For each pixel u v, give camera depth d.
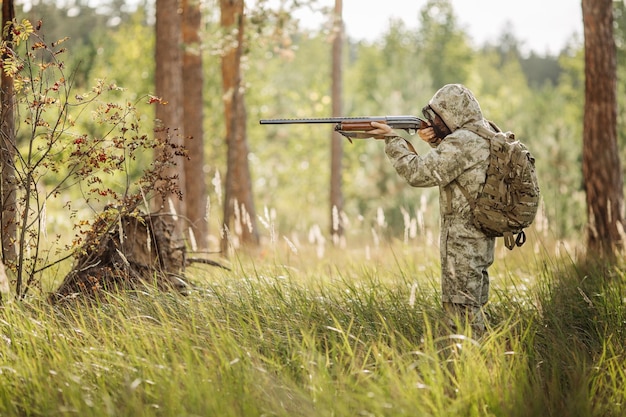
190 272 8.07
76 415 4.66
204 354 5.32
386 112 27.75
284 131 36.78
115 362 5.16
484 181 5.82
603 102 11.36
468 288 5.92
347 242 15.60
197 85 15.52
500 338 5.59
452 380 4.93
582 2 11.48
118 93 18.36
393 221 22.83
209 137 26.98
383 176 24.03
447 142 5.84
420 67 31.00
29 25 6.77
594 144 11.43
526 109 30.66
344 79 55.84
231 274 7.65
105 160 6.90
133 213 7.05
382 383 4.78
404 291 7.23
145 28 27.06
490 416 4.62
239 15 14.60
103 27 37.19
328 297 6.77
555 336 6.04
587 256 9.41
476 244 5.92
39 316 6.07
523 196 5.70
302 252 11.95
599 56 11.37
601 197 11.37
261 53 24.98
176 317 6.14
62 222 16.06
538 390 4.84
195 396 4.61
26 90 6.94
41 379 5.04
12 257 7.30
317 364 5.05
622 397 5.00
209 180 27.17
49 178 19.83
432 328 6.09
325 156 36.56
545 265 7.75
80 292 6.83
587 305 6.95
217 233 18.47
